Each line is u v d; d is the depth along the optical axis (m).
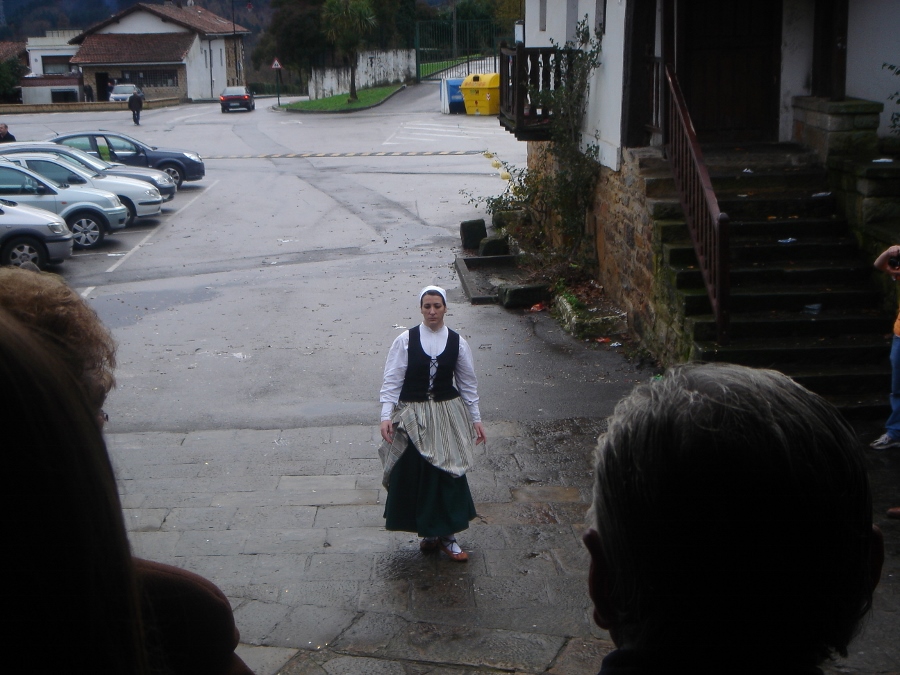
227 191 24.55
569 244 13.08
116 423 8.22
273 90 79.69
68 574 0.94
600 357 9.85
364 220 20.09
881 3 9.73
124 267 16.05
